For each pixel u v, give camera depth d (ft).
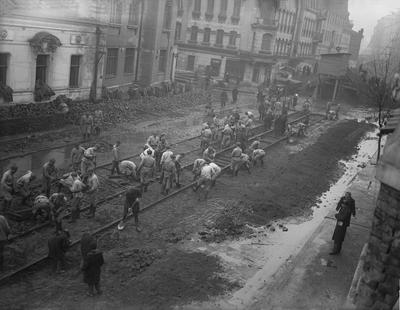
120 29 95.55
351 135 94.94
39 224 37.55
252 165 64.80
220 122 78.79
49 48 71.31
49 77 74.69
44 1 68.44
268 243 39.96
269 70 152.25
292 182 59.00
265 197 51.52
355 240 40.57
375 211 20.94
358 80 111.65
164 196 48.14
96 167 53.98
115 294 29.68
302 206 50.85
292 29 133.39
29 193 41.19
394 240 20.03
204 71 156.87
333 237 37.42
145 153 48.21
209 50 157.07
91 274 28.55
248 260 36.35
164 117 89.40
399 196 19.58
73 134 67.26
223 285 31.99
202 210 46.03
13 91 66.33
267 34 146.92
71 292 29.48
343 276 34.09
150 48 108.17
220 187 53.93
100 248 35.63
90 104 80.18
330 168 68.64
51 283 30.19
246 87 151.84
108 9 86.63
